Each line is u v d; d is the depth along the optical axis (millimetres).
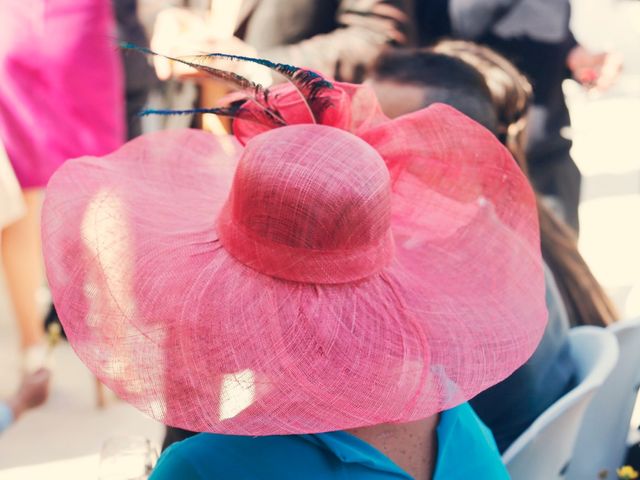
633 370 2072
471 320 1299
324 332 1183
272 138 1191
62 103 3057
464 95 1858
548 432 1724
